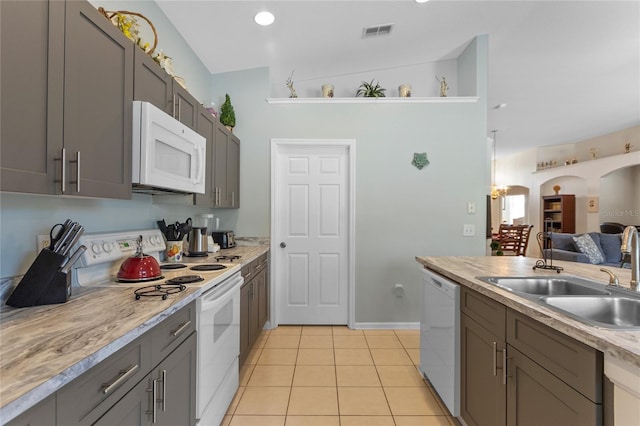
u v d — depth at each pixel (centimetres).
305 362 262
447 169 334
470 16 284
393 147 335
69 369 69
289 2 235
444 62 364
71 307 114
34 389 60
